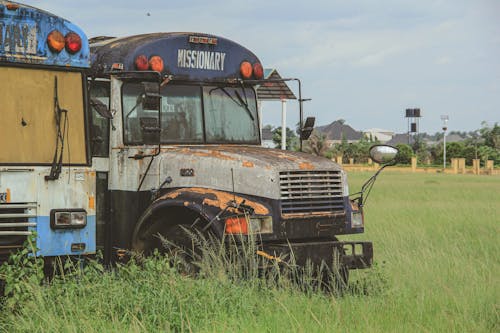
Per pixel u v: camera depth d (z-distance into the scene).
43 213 12.30
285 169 12.95
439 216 25.66
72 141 12.66
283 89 24.77
